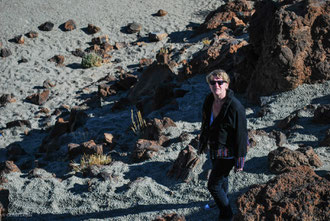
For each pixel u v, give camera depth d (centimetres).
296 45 739
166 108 908
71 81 1631
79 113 1071
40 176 625
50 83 1585
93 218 495
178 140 672
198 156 556
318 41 748
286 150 500
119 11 2316
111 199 527
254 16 856
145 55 1839
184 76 1112
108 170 605
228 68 1016
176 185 523
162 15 2228
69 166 688
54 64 1809
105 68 1741
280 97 753
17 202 561
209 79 371
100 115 1132
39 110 1395
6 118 1354
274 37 743
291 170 424
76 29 2144
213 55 1089
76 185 581
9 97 1477
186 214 451
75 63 1811
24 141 1148
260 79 788
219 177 392
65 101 1439
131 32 2083
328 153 531
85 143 764
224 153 384
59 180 613
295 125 631
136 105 1042
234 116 368
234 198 464
